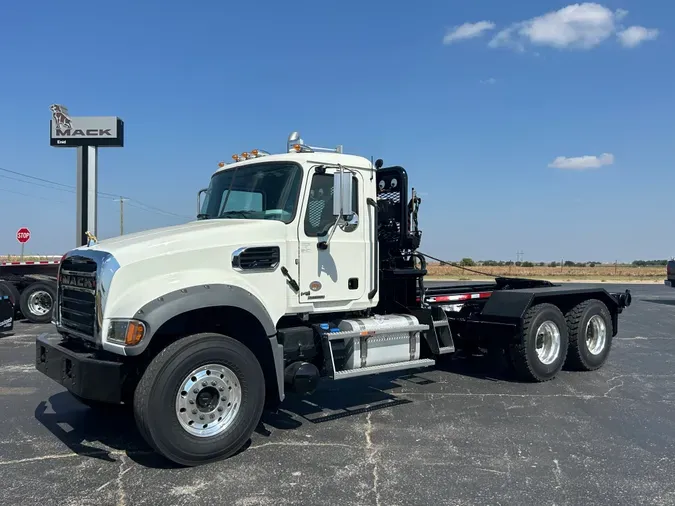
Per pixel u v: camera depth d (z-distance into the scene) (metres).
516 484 4.34
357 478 4.42
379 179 7.18
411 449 5.09
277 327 5.91
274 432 5.56
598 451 5.08
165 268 4.92
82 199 23.58
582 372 8.62
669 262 21.16
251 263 5.38
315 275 5.86
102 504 3.94
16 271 14.16
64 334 5.51
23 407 6.38
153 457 4.86
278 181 5.91
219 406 4.80
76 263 5.30
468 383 7.79
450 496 4.11
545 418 6.10
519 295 7.91
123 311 4.60
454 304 8.62
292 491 4.17
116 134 23.67
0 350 9.88
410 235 6.93
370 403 6.68
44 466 4.64
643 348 10.89
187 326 5.12
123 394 4.79
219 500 4.01
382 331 6.21
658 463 4.80
